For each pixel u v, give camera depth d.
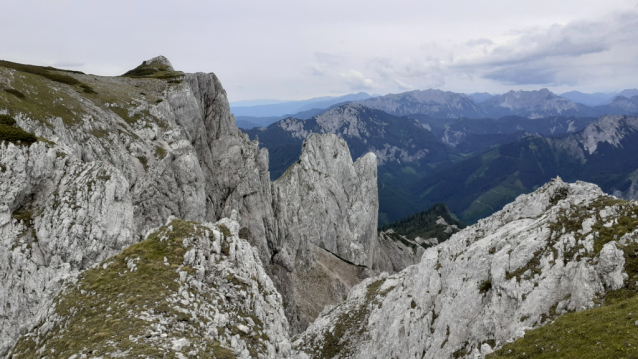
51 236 51.31
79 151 65.12
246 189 112.88
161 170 77.75
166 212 77.00
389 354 55.97
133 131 82.88
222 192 110.25
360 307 74.81
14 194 50.75
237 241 42.34
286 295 107.81
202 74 120.69
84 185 56.19
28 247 49.44
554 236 43.72
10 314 45.09
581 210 44.94
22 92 68.69
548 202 54.72
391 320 60.66
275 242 119.31
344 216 173.50
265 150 126.06
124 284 32.09
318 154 181.62
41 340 28.88
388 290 75.75
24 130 59.31
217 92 122.62
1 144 52.16
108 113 81.12
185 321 29.48
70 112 71.81
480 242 52.91
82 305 30.36
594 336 29.52
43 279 48.53
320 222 157.88
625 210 41.47
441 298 53.34
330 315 77.62
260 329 34.88
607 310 31.81
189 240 38.28
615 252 35.53
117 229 57.06
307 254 129.25
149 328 27.31
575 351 29.17
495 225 58.91
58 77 89.06
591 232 40.88
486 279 47.44
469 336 44.88
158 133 88.00
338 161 186.88
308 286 121.25
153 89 103.75
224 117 118.31
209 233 40.31
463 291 48.31
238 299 35.69
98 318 28.62
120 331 26.81
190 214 82.81
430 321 52.47
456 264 53.16
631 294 32.78
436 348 47.66
